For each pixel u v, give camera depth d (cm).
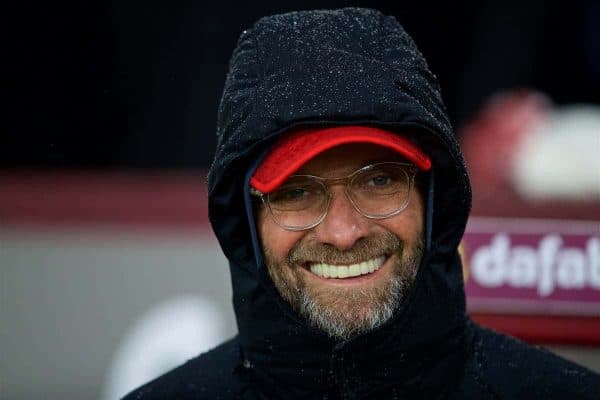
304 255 627
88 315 990
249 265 650
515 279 909
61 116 1309
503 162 1081
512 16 1323
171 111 1311
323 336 627
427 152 629
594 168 1002
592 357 898
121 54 1305
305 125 600
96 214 1010
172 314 979
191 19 1298
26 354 991
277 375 658
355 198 620
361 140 593
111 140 1314
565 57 1353
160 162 1311
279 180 602
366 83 606
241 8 1298
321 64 616
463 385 657
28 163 1312
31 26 1294
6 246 1008
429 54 1340
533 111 1120
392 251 628
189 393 690
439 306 635
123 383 973
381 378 642
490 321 910
